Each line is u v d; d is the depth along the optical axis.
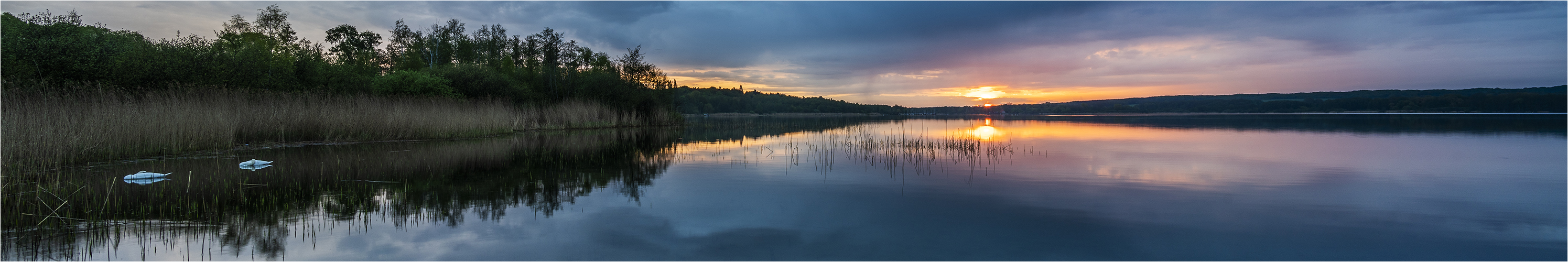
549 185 8.61
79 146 10.06
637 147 16.42
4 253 4.50
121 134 11.09
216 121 13.73
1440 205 7.10
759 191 8.20
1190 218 6.33
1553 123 34.53
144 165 10.20
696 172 10.30
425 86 23.53
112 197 6.89
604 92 32.62
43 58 14.26
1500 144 17.06
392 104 19.20
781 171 10.48
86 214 5.90
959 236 5.54
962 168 10.99
